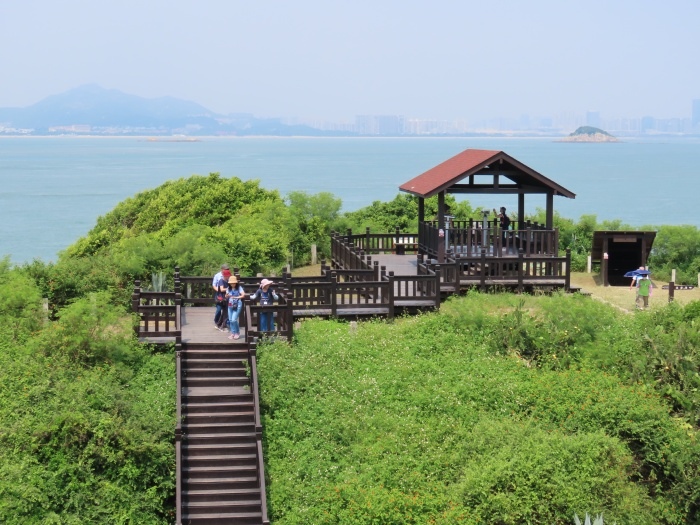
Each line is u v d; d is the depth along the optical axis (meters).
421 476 20.31
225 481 20.23
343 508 19.36
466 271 32.88
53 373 22.38
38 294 27.67
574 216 83.19
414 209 50.62
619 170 175.75
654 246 40.25
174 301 25.48
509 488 19.66
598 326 26.75
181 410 21.59
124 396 21.73
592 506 19.72
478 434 21.48
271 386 22.89
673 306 28.14
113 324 24.92
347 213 50.97
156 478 20.02
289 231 43.25
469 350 25.88
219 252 35.62
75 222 83.50
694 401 23.19
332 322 27.39
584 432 21.94
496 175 33.44
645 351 25.22
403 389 23.75
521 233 34.66
